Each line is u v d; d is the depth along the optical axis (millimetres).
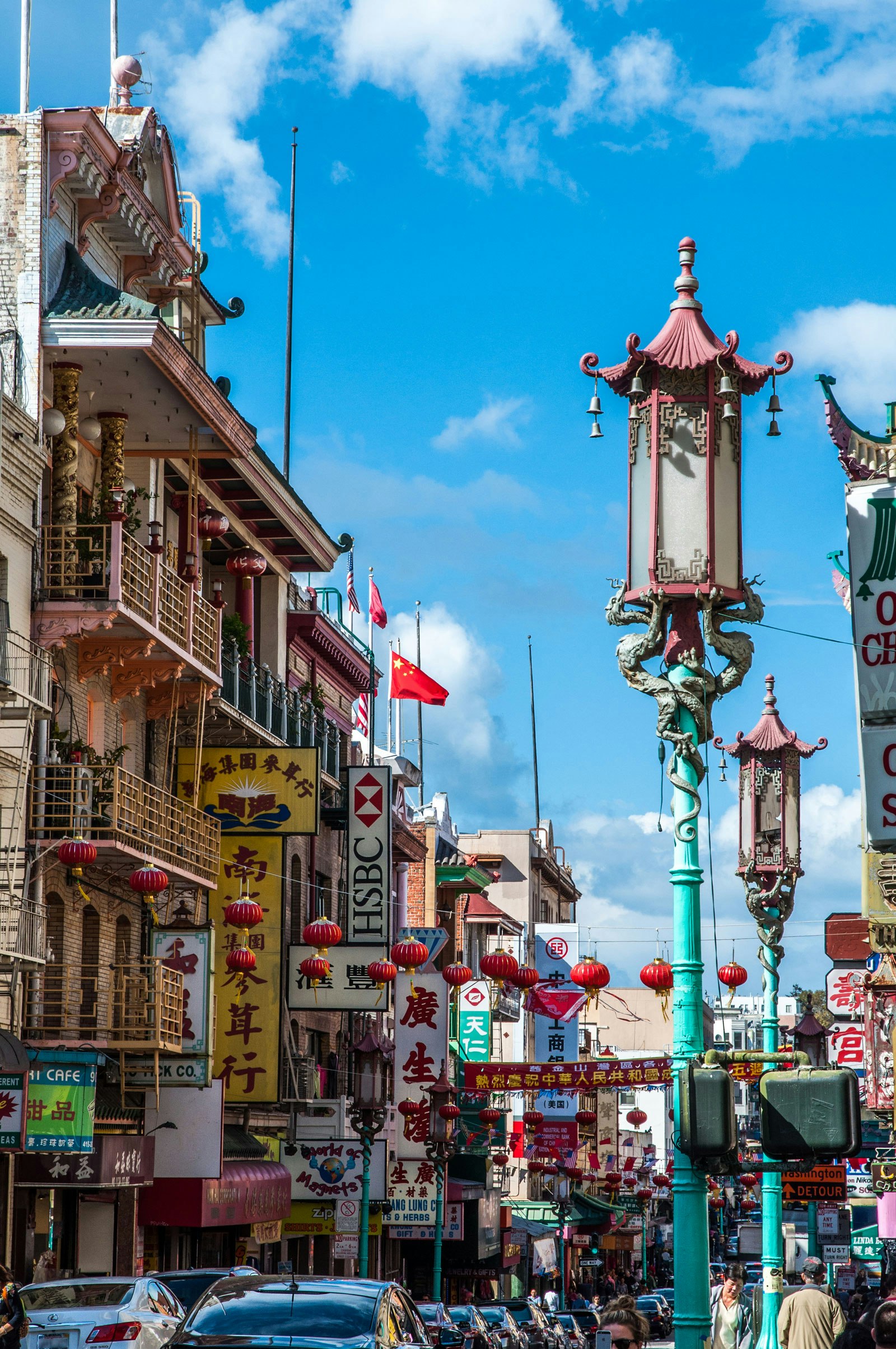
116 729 32500
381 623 52938
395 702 64750
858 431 21422
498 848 93312
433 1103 38750
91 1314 18359
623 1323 10117
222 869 38031
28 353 28531
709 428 11477
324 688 49344
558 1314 48375
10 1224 26234
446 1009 47156
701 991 11062
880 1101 46969
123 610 28281
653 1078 37062
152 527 32812
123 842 29031
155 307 29312
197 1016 31281
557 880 101750
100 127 29719
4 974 26375
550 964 74812
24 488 27484
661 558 11414
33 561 27953
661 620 11398
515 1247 68625
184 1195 32375
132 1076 31141
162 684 33562
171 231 34906
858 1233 50500
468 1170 59125
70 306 29141
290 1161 41250
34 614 27938
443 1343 23359
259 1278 14188
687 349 11578
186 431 33062
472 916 73438
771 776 23266
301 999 40969
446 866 69250
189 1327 13094
